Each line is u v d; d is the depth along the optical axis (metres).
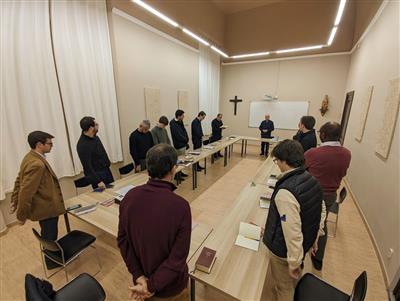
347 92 6.02
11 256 2.27
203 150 4.57
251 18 6.99
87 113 3.55
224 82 8.40
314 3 6.12
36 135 1.84
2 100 2.59
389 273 1.97
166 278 0.94
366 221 2.92
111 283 1.94
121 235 1.08
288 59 7.14
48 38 2.96
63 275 2.03
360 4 5.01
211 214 3.23
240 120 8.38
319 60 6.72
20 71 2.72
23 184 1.75
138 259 1.07
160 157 0.99
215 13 6.65
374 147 2.96
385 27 3.06
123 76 4.11
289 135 7.61
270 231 1.32
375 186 2.75
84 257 2.26
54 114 3.11
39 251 2.34
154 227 0.94
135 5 4.09
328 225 2.96
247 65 7.84
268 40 6.95
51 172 1.94
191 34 4.47
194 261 1.40
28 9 2.73
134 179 2.81
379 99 3.00
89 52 3.50
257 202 2.16
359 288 1.08
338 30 6.21
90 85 3.56
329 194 1.92
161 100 5.18
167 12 4.71
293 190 1.15
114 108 4.03
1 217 2.61
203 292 1.84
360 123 3.93
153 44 4.73
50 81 3.03
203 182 4.47
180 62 5.70
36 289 1.03
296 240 1.13
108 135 3.97
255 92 7.91
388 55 2.84
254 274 1.28
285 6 6.46
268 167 3.26
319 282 1.45
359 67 4.75
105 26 3.70
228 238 1.61
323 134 1.94
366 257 2.34
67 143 3.32
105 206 2.12
